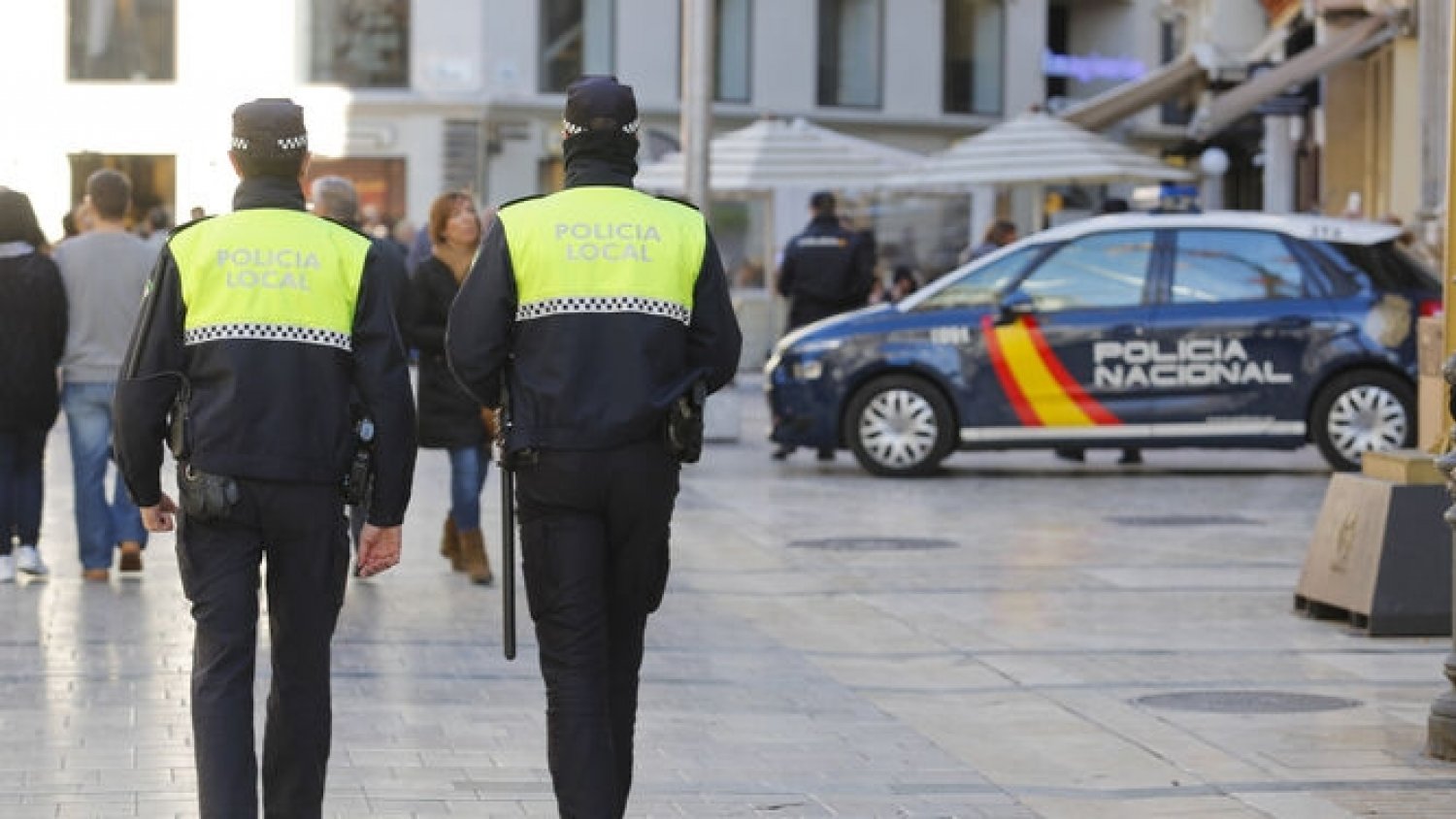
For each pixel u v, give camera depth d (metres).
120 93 69.88
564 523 10.21
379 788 12.08
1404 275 29.47
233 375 10.09
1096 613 18.72
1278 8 53.81
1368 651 16.89
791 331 34.84
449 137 69.25
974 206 69.19
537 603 10.26
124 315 19.62
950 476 30.75
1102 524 25.05
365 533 10.43
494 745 13.23
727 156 51.75
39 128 69.88
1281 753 13.33
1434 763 13.06
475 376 10.23
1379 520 17.52
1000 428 29.92
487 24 69.56
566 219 10.25
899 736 13.82
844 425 30.48
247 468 10.07
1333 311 29.25
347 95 69.44
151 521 10.48
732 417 36.75
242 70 69.62
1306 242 29.56
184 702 14.35
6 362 19.31
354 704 14.39
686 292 10.34
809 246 34.66
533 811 11.63
